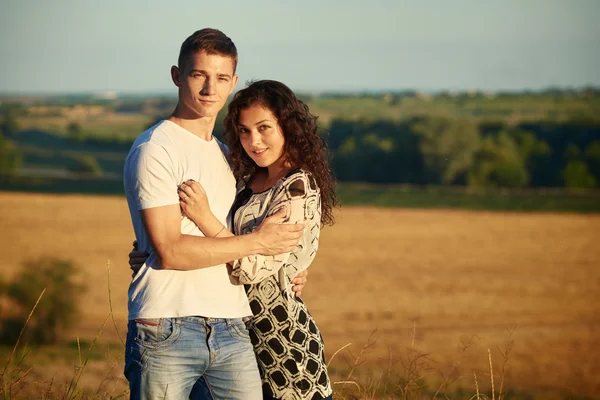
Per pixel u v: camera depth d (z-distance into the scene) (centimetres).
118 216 7244
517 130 12625
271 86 388
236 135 398
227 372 353
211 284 351
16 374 406
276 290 374
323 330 3052
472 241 6234
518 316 3522
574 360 2642
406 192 10194
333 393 464
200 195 348
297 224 368
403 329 3108
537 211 8556
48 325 2714
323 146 402
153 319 337
